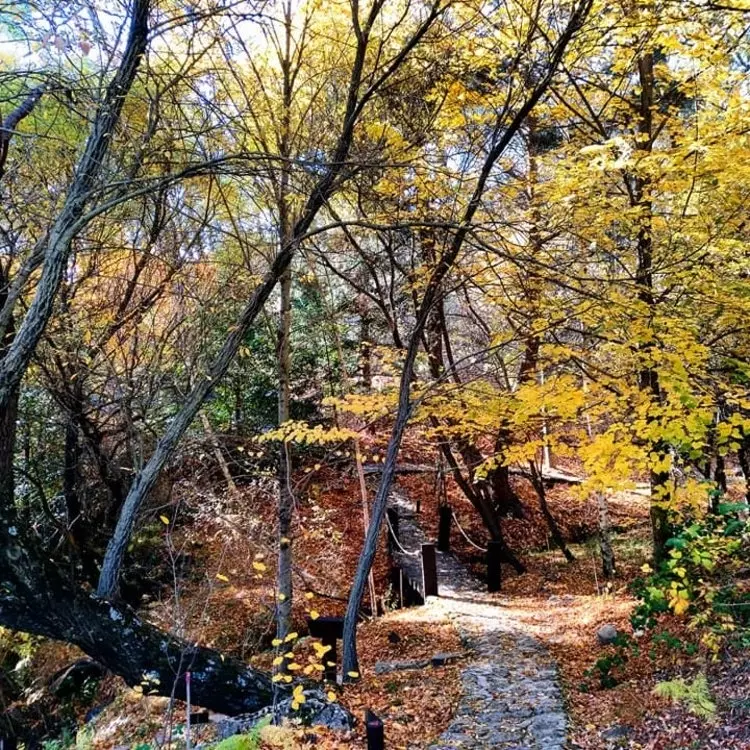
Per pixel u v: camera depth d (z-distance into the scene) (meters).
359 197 8.01
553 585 11.93
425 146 7.98
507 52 6.82
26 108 5.65
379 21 7.77
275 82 8.11
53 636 5.45
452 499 17.25
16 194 7.23
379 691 7.17
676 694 5.18
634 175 6.85
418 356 10.30
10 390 5.20
